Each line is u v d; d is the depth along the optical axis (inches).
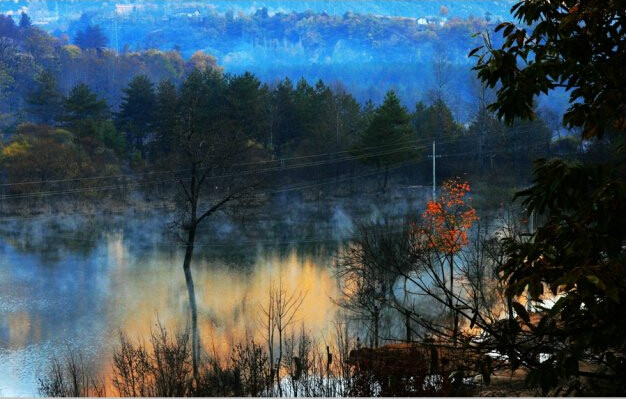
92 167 3882.9
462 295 1104.8
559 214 285.9
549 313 263.1
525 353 279.1
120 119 5246.1
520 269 280.4
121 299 2043.6
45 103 5684.1
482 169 3887.8
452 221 1381.6
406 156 3880.4
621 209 260.4
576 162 288.0
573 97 307.1
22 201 3698.3
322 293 1916.8
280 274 2294.5
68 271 2509.8
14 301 2053.4
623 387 260.4
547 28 308.5
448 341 323.3
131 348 1103.0
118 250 2923.2
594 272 247.1
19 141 4106.8
